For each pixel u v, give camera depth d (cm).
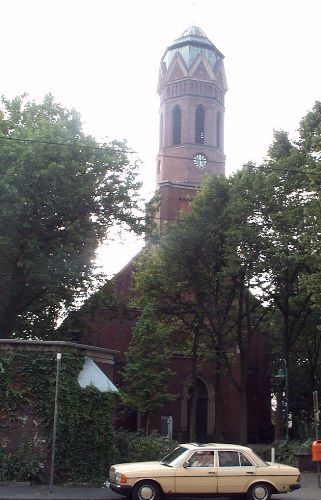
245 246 2981
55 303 3073
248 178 3052
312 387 4109
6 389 1780
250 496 1488
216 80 5303
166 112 5253
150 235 3070
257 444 4344
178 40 5362
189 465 1483
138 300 3591
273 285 3162
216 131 5250
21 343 1817
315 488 1884
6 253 2677
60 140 2639
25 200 2423
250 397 4491
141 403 3244
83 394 1828
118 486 1455
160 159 5206
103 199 2864
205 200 3262
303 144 2909
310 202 2622
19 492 1588
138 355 3328
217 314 3316
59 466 1769
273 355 4491
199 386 4241
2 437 1756
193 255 3312
